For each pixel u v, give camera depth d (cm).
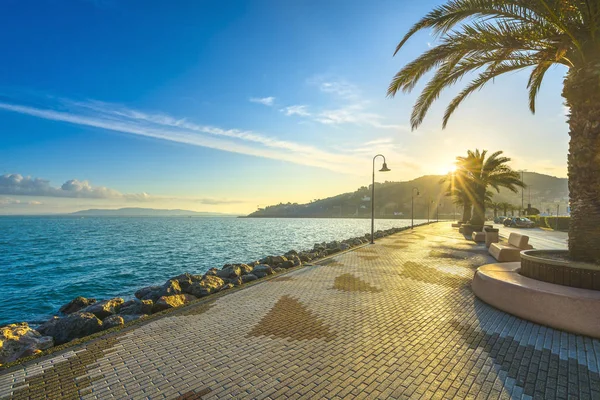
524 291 592
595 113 611
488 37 739
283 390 368
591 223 625
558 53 621
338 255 1500
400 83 880
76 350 489
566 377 392
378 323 589
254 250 3328
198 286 1062
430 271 1096
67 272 2067
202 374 411
